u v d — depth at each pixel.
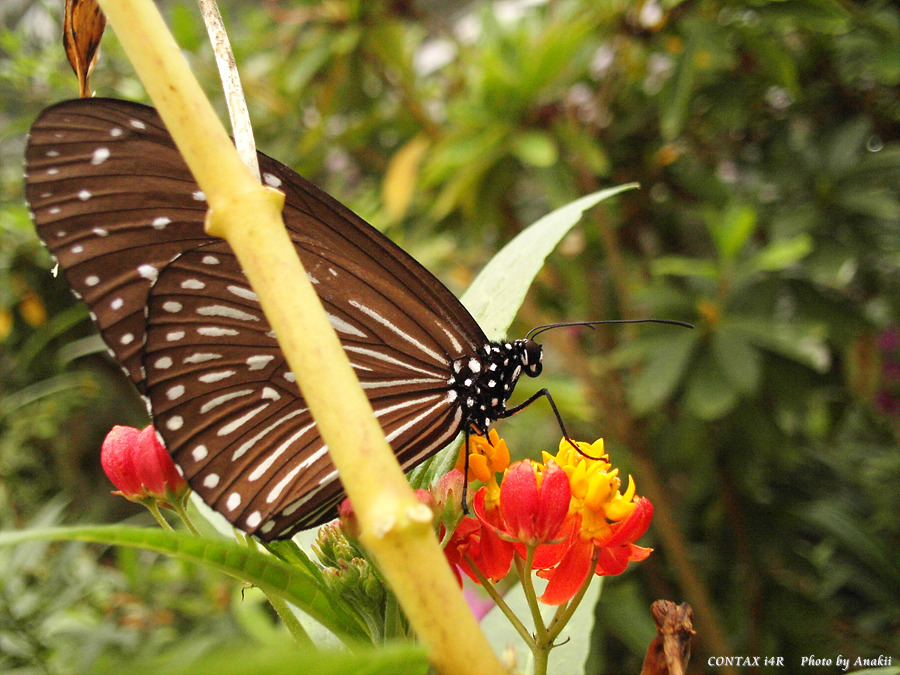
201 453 0.11
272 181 0.12
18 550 0.27
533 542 0.11
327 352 0.08
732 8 0.30
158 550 0.10
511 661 0.09
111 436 0.12
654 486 0.33
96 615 0.33
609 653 0.35
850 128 0.32
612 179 0.38
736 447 0.32
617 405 0.34
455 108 0.33
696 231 0.42
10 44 0.34
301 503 0.11
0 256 0.37
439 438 0.12
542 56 0.30
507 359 0.12
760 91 0.36
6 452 0.41
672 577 0.35
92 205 0.11
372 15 0.35
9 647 0.26
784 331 0.29
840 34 0.32
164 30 0.09
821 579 0.34
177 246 0.11
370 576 0.11
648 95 0.37
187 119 0.08
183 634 0.32
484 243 0.41
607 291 0.40
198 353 0.11
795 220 0.31
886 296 0.35
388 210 0.35
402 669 0.08
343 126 0.43
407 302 0.12
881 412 0.39
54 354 0.41
